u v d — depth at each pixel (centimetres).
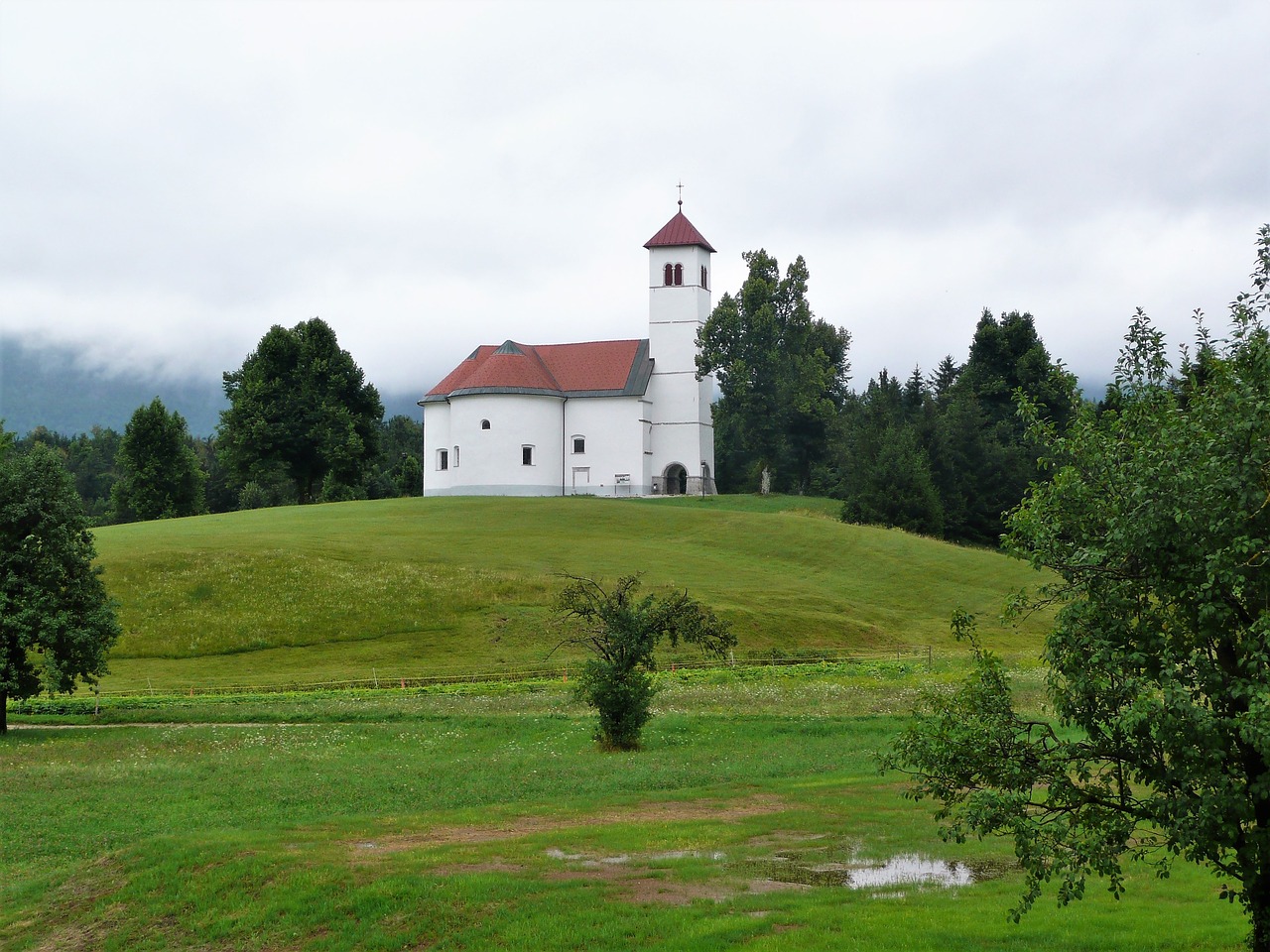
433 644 6128
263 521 8956
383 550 7550
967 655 5981
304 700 4656
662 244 11212
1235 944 1504
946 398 12400
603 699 3378
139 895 1939
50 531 4038
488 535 8325
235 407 11438
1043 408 1445
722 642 3525
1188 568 1238
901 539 8812
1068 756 1336
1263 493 1196
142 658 5803
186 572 6781
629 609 3497
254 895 1895
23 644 3856
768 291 11975
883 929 1605
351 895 1839
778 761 3119
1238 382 1243
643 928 1648
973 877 1939
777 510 10519
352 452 11281
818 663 5669
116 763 3294
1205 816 1172
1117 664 1248
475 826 2328
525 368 10719
